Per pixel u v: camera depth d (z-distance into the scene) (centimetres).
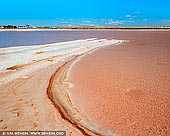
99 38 4912
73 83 1242
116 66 1669
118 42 3875
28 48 2738
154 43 3700
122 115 849
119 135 721
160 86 1170
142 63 1789
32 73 1458
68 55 2231
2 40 4334
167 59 1978
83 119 826
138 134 721
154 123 786
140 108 906
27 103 974
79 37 5403
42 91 1120
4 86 1195
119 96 1038
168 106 920
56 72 1484
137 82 1242
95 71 1505
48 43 3609
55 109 912
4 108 921
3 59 1917
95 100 995
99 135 725
